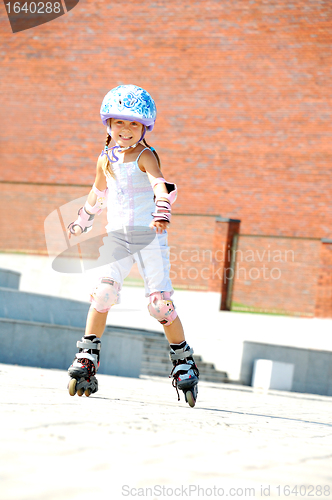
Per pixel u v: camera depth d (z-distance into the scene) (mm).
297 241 22656
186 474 1974
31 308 13562
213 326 21828
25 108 29219
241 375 18094
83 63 29094
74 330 12383
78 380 4562
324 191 25609
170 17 28547
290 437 3631
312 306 22328
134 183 4520
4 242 26422
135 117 4398
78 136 28562
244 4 27797
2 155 29047
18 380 6406
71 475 1798
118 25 29016
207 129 27312
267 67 27125
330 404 11609
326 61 26609
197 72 27844
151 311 4633
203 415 4488
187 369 4746
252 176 26469
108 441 2537
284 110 26625
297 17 27172
